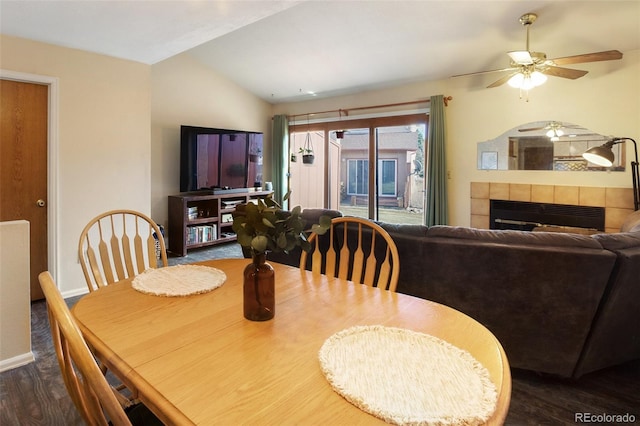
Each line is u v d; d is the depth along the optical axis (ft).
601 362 6.62
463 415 2.26
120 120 11.92
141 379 2.67
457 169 16.06
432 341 3.21
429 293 6.98
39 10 8.38
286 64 16.42
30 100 10.30
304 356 3.01
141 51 11.27
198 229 16.78
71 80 10.84
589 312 6.02
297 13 12.23
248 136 18.95
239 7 8.55
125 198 12.15
